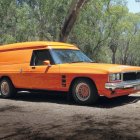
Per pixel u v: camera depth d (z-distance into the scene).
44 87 10.78
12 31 36.03
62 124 7.57
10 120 8.12
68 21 21.17
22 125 7.57
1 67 12.14
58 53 10.85
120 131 6.88
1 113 9.06
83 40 42.22
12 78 11.74
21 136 6.66
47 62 10.55
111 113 8.73
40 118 8.28
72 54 11.12
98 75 9.57
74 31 38.44
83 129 7.09
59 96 12.24
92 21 41.88
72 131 6.95
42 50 10.98
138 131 6.86
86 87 9.93
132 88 10.20
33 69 11.02
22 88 11.50
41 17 34.88
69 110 9.26
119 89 9.62
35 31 35.66
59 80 10.38
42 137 6.56
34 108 9.75
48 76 10.62
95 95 9.82
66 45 11.47
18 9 33.84
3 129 7.25
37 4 34.62
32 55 11.22
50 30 35.31
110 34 48.88
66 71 10.20
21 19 34.44
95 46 45.06
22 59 11.50
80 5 21.02
